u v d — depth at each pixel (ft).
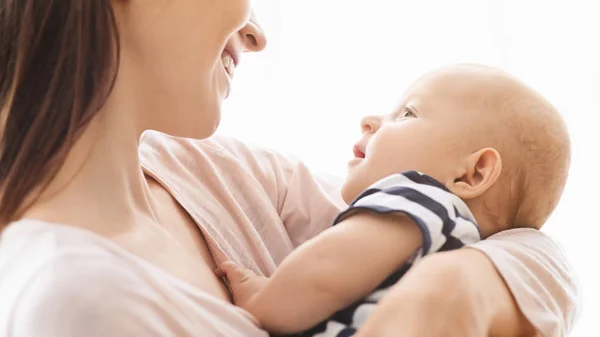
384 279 3.23
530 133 3.79
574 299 3.46
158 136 4.18
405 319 2.70
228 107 6.98
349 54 6.92
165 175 3.94
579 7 6.67
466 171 3.76
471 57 6.80
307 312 3.17
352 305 3.22
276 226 4.14
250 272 3.57
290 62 6.98
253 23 3.91
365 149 4.05
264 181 4.40
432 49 6.84
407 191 3.37
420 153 3.83
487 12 6.79
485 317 2.82
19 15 3.17
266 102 6.98
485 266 3.04
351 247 3.18
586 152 6.48
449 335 2.68
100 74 3.14
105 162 3.30
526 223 3.84
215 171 4.11
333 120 6.89
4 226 3.16
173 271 3.28
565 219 6.40
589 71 6.63
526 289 3.11
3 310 2.74
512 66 6.73
